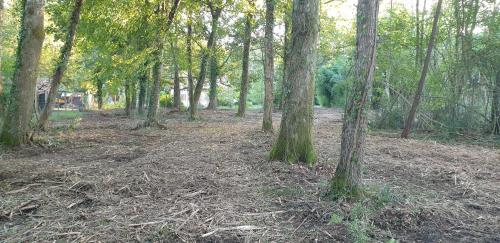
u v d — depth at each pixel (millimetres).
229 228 4012
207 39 18000
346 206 4590
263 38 13898
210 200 4938
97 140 10664
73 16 10562
